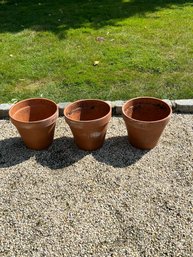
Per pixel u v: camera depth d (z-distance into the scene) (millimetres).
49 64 1937
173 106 1569
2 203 1169
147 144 1348
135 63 1897
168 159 1317
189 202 1136
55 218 1107
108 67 1877
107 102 1521
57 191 1204
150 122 1276
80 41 2189
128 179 1237
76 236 1050
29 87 1753
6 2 3014
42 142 1375
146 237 1033
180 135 1439
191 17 2492
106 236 1044
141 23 2418
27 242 1042
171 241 1019
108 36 2236
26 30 2391
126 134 1467
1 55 2059
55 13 2678
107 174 1263
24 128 1321
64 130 1511
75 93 1688
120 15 2580
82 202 1158
